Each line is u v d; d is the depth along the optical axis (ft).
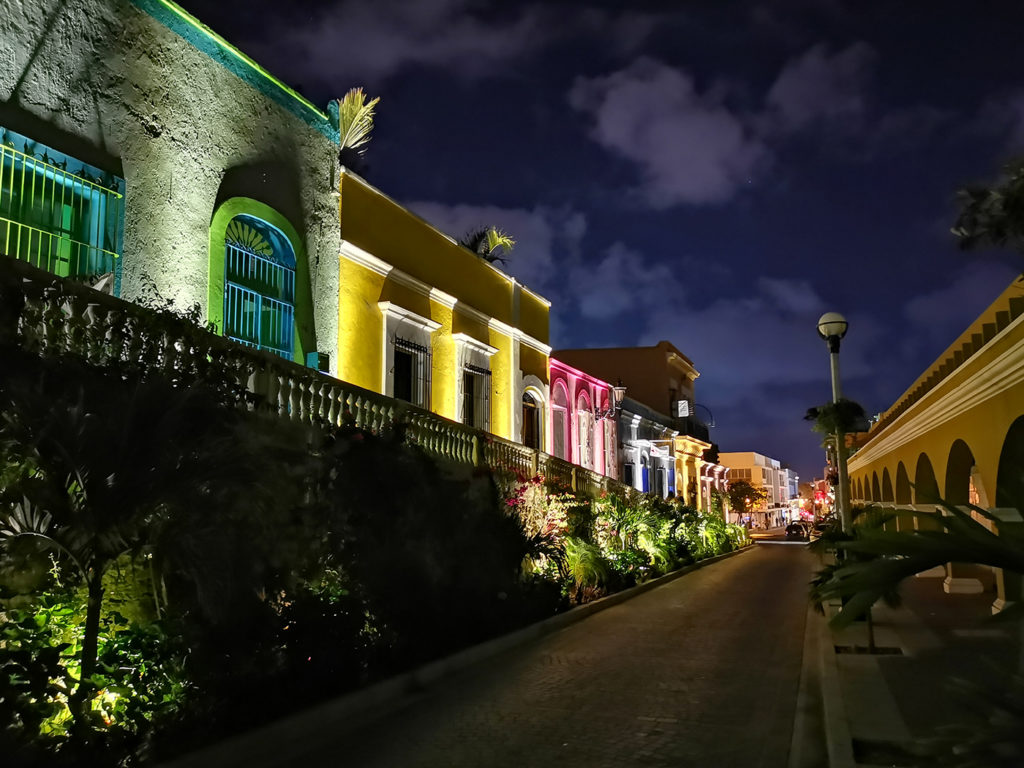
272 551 27.66
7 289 21.94
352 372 51.90
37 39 32.81
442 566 38.99
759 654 37.86
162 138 38.32
